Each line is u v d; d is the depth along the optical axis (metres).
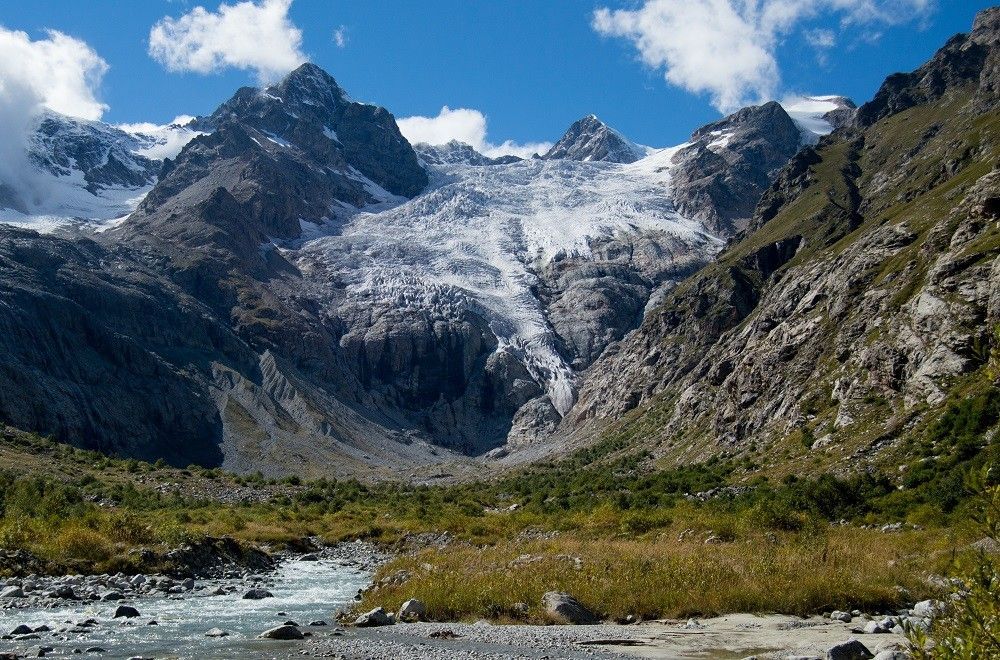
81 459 140.88
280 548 72.12
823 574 32.16
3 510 68.38
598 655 22.61
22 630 28.05
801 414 113.62
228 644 25.73
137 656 23.56
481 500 143.12
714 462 125.00
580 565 37.19
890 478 73.88
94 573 45.50
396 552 72.25
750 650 23.12
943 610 12.36
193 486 137.12
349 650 24.28
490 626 28.64
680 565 34.91
